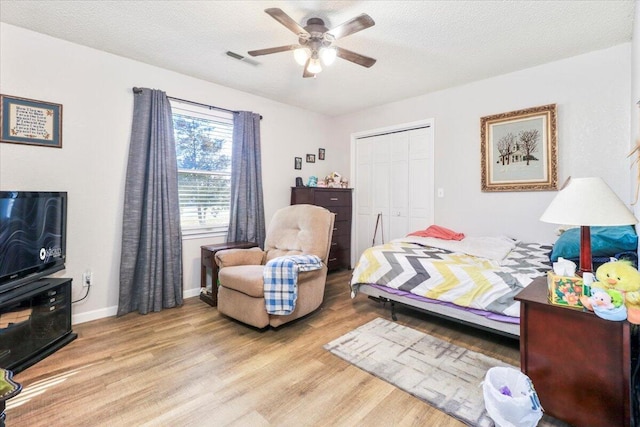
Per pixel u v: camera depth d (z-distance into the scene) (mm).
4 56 2238
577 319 1279
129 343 2203
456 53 2705
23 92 2311
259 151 3746
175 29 2328
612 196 1306
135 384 1718
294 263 2377
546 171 2918
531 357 1397
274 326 2383
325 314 2771
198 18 2186
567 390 1311
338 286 3664
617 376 1202
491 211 3303
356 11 2090
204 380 1760
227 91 3549
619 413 1199
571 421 1305
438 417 1466
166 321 2611
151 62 2896
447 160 3615
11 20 2201
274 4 2016
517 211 3137
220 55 2760
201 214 3408
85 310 2609
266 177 3982
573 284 1292
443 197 3660
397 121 4078
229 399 1596
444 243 2793
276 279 2309
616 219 1236
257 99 3855
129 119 2822
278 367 1895
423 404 1557
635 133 2178
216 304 2957
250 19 2199
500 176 3205
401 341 2230
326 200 4156
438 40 2480
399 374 1812
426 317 2697
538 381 1382
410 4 2014
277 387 1695
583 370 1272
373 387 1696
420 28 2305
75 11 2096
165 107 2941
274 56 2783
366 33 2377
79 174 2572
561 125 2859
